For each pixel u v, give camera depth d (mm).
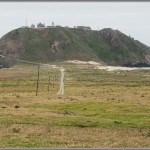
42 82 191250
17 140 37406
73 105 80500
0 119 53312
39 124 49875
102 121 54219
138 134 43500
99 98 97438
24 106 77875
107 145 36062
